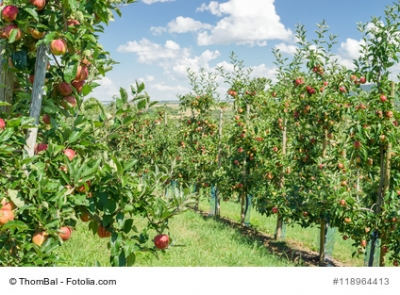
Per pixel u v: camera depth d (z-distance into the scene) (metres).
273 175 10.61
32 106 2.84
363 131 7.02
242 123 11.66
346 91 8.52
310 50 8.88
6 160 2.76
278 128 11.17
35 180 2.61
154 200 3.04
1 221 2.54
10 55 2.95
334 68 8.77
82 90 2.96
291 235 11.94
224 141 13.81
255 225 12.98
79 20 2.78
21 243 2.74
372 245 7.29
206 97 14.70
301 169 9.52
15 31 2.74
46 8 2.84
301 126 9.60
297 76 9.45
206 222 11.28
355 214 7.32
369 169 7.68
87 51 2.92
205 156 14.66
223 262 7.53
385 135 6.96
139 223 9.22
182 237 8.80
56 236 2.66
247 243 9.39
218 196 13.98
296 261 8.76
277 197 9.65
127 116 3.16
